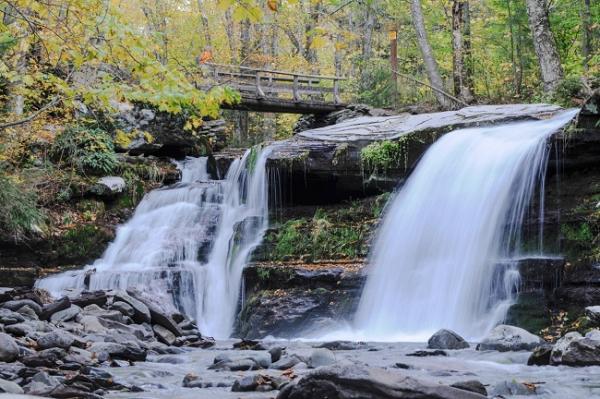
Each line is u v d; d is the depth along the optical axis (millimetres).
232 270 13570
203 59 22125
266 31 32844
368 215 13086
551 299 9500
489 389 4938
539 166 10984
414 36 32562
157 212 16891
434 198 12125
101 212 16984
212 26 32844
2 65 11539
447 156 12523
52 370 5562
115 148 19578
